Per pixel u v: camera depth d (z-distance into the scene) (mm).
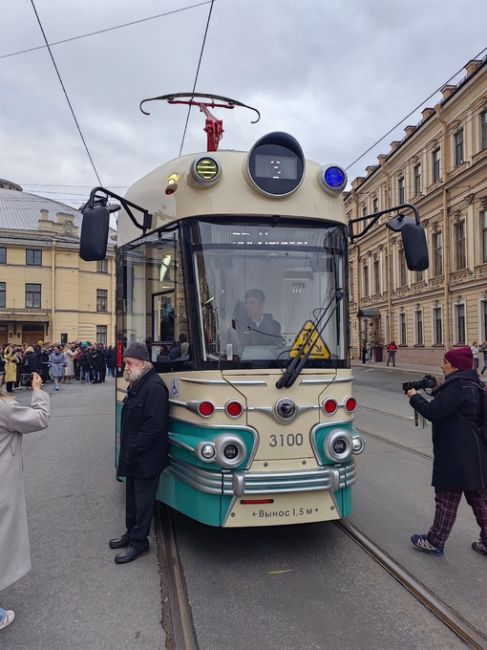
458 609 3416
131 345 4336
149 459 4152
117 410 5828
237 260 4246
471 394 4039
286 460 3977
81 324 52281
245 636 3109
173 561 4156
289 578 3869
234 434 3910
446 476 4113
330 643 3039
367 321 41750
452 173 28406
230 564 4102
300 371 4074
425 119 30703
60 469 7223
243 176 4309
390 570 3984
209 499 3947
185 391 4176
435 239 30766
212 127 6934
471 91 26438
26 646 3016
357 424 10672
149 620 3295
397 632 3156
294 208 4363
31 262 50562
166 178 4648
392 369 29688
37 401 3316
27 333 50781
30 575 3920
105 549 4414
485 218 25828
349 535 4703
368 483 6402
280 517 3934
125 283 5551
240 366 4031
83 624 3248
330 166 4496
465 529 4887
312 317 4301
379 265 39094
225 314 4145
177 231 4363
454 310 28375
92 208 4156
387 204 36938
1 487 3131
